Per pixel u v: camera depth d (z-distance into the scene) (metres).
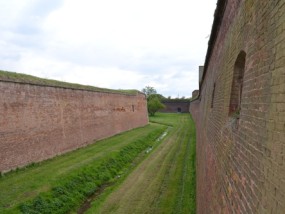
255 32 3.87
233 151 4.82
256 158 3.37
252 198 3.35
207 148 10.29
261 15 3.61
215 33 9.87
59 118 22.08
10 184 14.52
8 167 16.22
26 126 17.95
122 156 23.84
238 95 5.80
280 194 2.53
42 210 12.52
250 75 4.04
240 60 5.42
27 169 17.41
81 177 17.03
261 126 3.28
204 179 9.59
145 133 37.34
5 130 16.14
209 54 13.38
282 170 2.52
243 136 4.18
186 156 24.89
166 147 29.67
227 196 4.77
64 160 20.33
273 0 3.11
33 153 18.53
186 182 17.39
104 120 31.66
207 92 15.56
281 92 2.69
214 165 7.13
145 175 19.73
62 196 14.27
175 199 15.05
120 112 37.47
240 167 4.13
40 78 20.77
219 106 7.76
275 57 2.93
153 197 15.59
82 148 25.41
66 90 23.48
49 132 20.52
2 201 12.38
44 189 14.05
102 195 16.19
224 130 6.18
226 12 7.13
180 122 56.19
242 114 4.42
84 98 26.84
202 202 9.21
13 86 17.02
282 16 2.77
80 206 14.68
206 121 13.48
